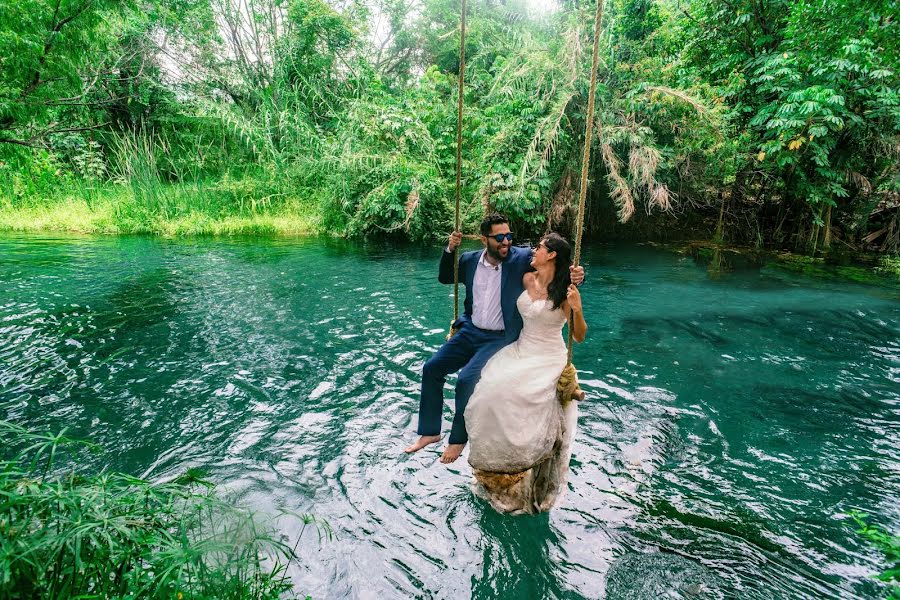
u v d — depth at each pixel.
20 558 1.80
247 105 18.66
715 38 12.59
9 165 13.35
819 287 8.96
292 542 2.94
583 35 11.63
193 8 17.73
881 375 5.34
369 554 2.88
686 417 4.46
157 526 2.28
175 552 2.05
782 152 10.99
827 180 11.92
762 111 11.09
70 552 2.05
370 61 20.77
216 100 18.81
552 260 3.16
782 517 3.24
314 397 4.69
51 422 4.14
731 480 3.61
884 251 12.55
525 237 13.18
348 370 5.26
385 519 3.16
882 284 9.26
